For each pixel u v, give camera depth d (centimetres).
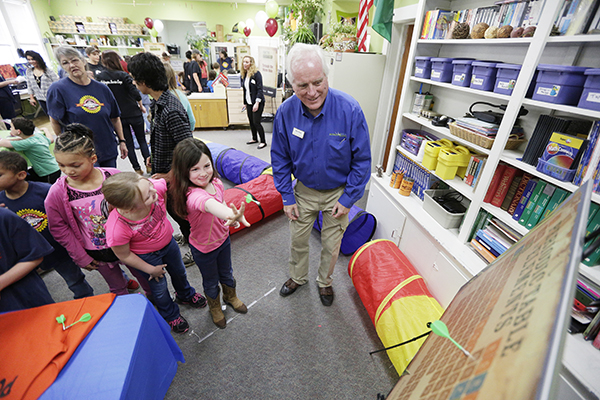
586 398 100
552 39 120
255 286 207
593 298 117
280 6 717
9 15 651
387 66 312
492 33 151
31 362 83
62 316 97
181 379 147
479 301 51
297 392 143
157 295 150
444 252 174
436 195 207
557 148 127
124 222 119
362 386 147
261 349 163
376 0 269
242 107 582
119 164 416
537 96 131
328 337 172
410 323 146
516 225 147
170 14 862
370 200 268
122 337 93
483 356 32
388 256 185
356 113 139
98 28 793
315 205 169
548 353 20
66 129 121
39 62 386
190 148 116
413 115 227
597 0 110
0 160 120
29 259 110
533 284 35
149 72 156
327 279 195
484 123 163
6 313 97
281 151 162
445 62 184
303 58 121
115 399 78
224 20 892
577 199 47
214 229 137
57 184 124
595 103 110
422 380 45
